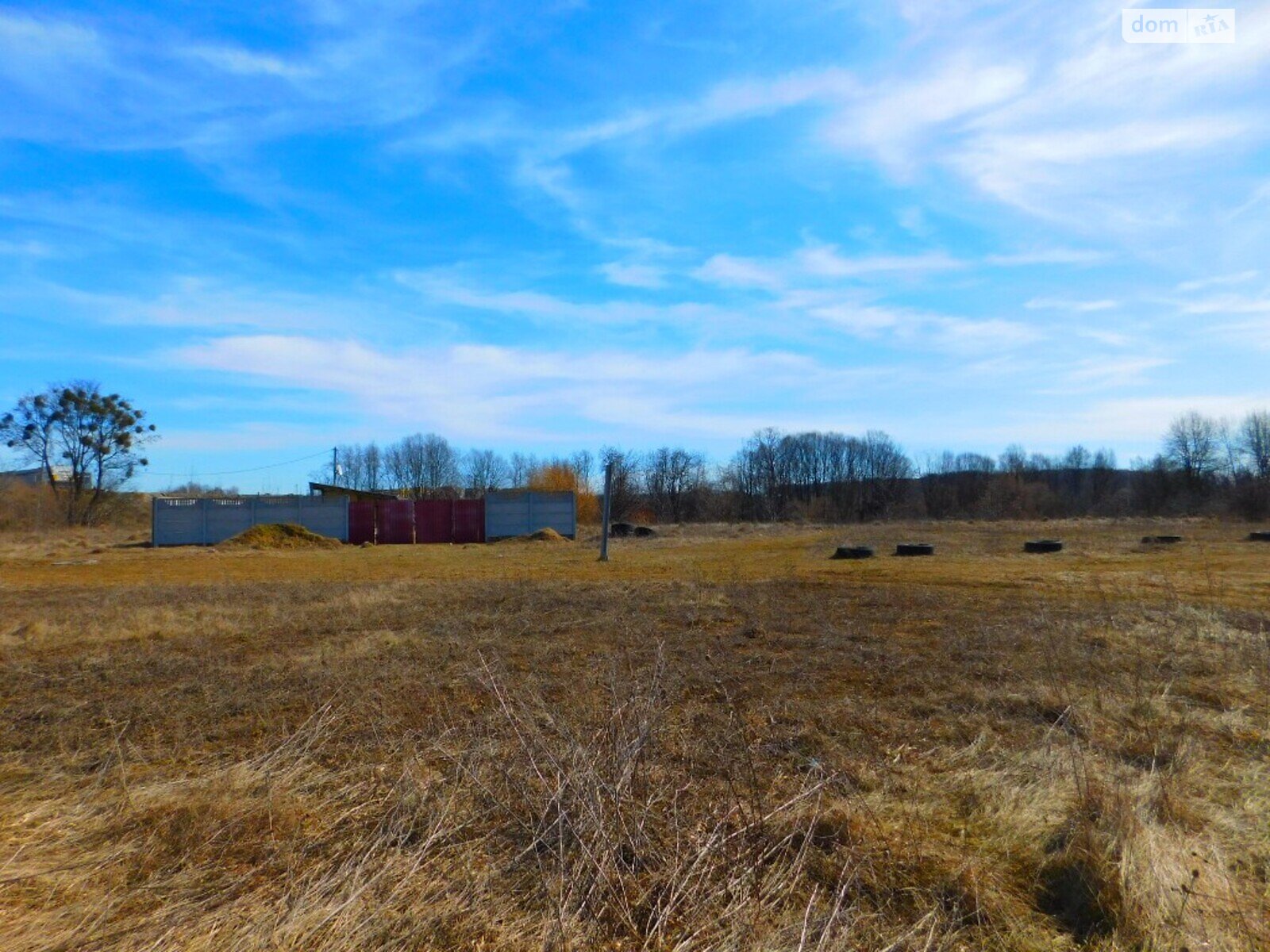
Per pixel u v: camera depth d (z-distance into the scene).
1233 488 53.62
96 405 54.47
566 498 41.75
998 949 3.04
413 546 37.22
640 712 4.75
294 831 4.05
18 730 6.14
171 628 10.91
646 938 3.08
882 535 38.19
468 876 3.55
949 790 4.52
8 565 26.30
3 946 3.08
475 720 5.87
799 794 4.30
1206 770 4.83
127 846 3.93
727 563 21.88
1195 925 3.12
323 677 7.53
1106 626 9.48
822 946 2.97
